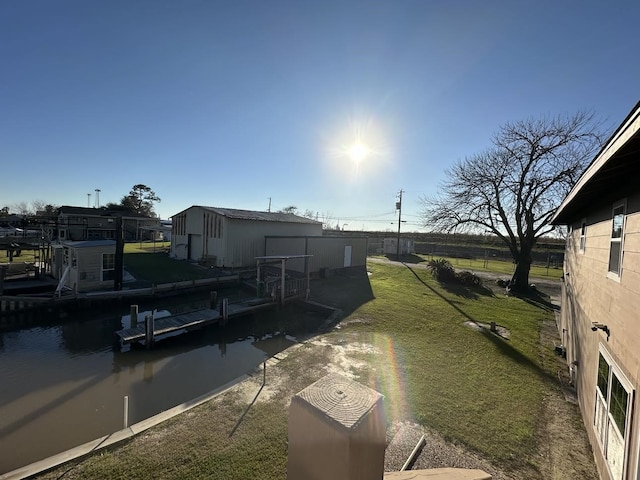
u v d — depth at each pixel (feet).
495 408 18.20
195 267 66.74
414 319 36.55
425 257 115.75
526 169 52.85
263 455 13.92
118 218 43.78
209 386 23.57
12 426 18.31
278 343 32.58
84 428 18.22
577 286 22.72
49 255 53.52
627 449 10.60
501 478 13.10
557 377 22.38
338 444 2.49
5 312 34.76
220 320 35.81
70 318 37.47
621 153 9.71
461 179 58.65
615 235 14.03
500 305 44.62
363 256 78.33
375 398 2.84
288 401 18.45
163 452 14.05
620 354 12.05
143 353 29.01
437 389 20.24
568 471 13.57
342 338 30.04
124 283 50.24
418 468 13.52
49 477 12.58
